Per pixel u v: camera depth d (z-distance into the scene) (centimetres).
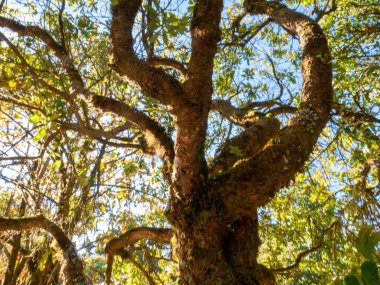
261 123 426
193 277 331
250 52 703
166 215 354
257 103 580
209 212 336
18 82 512
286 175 354
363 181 514
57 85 564
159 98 334
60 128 467
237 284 323
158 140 402
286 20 532
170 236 466
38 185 660
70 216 592
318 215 612
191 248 337
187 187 344
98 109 411
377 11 530
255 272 342
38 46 574
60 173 624
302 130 385
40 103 531
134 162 725
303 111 409
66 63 476
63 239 469
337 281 145
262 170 349
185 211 342
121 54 362
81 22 490
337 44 625
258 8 615
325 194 615
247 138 408
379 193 493
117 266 783
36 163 698
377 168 495
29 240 662
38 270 648
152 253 696
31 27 504
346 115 457
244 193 343
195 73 352
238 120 521
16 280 715
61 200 617
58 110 475
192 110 321
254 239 353
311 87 432
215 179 354
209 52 350
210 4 349
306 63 452
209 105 357
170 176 373
